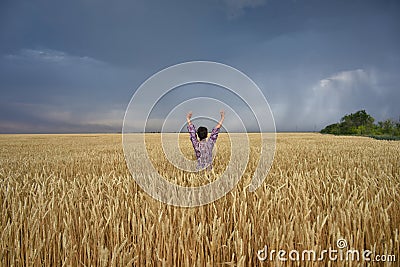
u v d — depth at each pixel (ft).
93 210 10.39
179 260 8.73
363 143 60.59
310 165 24.35
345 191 14.06
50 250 8.82
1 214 11.24
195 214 11.17
